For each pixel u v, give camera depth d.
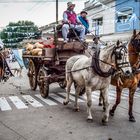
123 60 4.09
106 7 13.09
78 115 5.11
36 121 4.72
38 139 3.85
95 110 5.48
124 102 6.34
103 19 14.21
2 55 6.27
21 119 4.85
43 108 5.66
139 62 4.60
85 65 4.75
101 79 4.45
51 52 6.65
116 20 13.07
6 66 6.49
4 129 4.31
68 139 3.84
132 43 4.53
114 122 4.66
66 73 5.75
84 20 7.14
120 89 4.85
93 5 14.67
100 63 4.38
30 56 7.51
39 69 7.34
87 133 4.09
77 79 5.13
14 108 5.67
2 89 8.28
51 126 4.43
